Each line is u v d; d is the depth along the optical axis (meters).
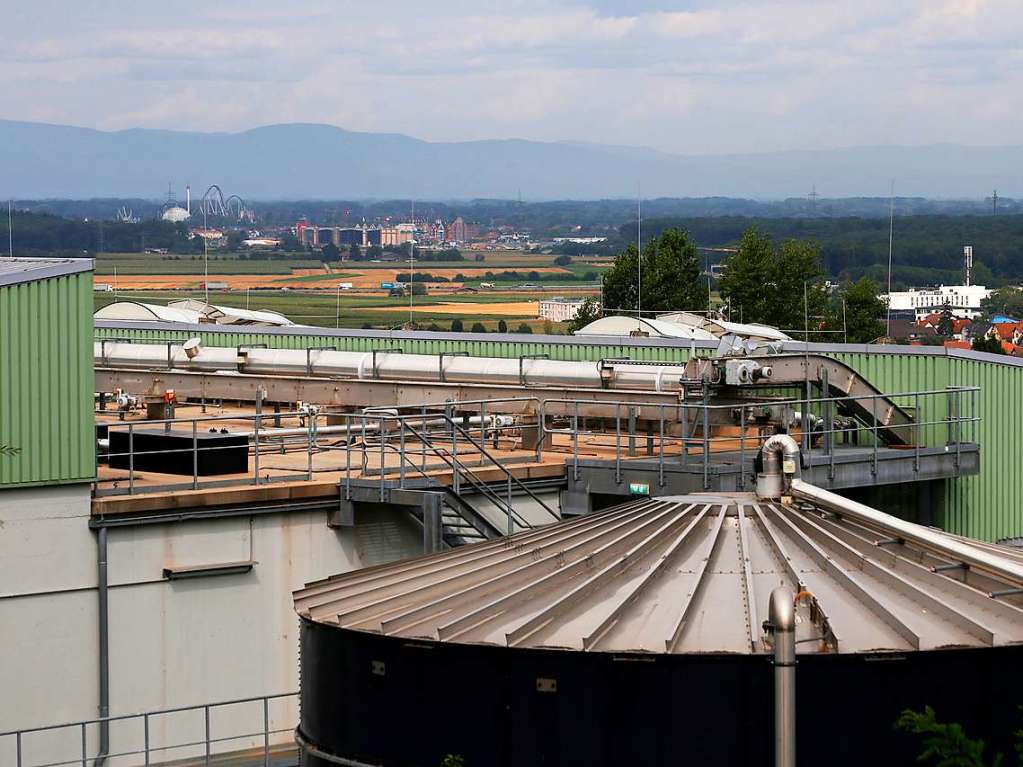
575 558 24.95
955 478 46.50
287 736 35.59
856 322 131.12
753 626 22.28
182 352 51.31
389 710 23.70
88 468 33.62
